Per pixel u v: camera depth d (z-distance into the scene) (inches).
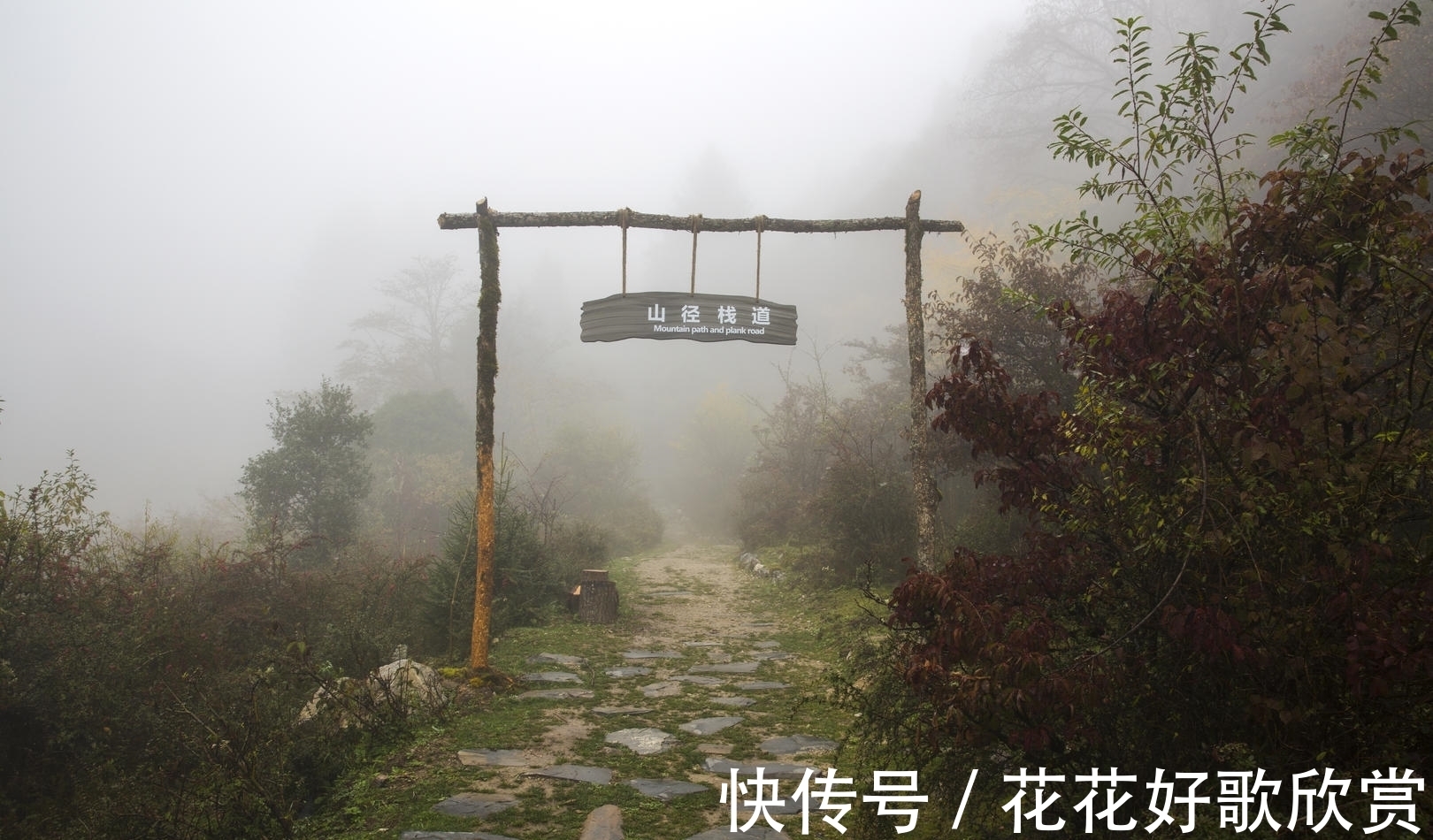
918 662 128.9
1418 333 112.3
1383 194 123.9
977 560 144.6
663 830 167.0
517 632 371.6
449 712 245.9
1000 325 398.0
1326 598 111.5
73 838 183.6
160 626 265.7
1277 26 119.9
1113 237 137.3
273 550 377.7
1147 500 126.7
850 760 209.8
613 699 274.8
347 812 180.1
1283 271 120.3
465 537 380.2
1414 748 107.6
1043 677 115.7
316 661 272.5
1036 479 146.9
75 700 218.8
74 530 264.4
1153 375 129.3
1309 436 118.0
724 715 255.6
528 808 178.1
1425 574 105.8
